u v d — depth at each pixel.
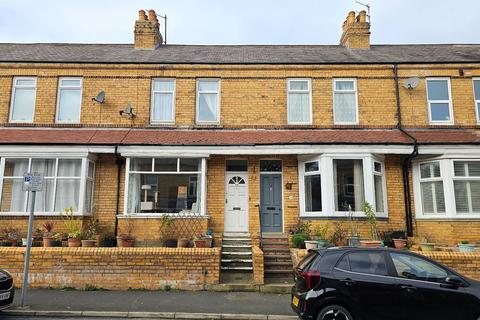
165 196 12.62
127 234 12.05
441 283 6.35
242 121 13.91
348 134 13.22
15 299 8.66
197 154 12.38
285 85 14.21
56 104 13.99
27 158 12.37
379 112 13.92
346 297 6.29
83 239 11.36
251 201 13.11
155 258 9.72
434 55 15.38
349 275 6.42
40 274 9.59
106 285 9.59
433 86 14.17
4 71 14.08
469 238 11.71
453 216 11.83
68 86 14.16
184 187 12.66
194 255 9.76
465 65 14.11
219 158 13.26
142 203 12.55
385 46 17.23
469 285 6.33
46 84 14.05
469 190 12.03
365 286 6.32
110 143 12.28
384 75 14.18
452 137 12.73
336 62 14.18
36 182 8.55
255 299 8.92
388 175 13.07
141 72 14.21
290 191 13.11
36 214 11.96
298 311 6.49
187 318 7.70
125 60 14.41
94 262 9.66
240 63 14.21
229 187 13.33
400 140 12.43
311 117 13.98
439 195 12.30
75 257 9.67
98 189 12.89
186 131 13.62
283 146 12.29
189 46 17.16
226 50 16.53
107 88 14.09
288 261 11.30
